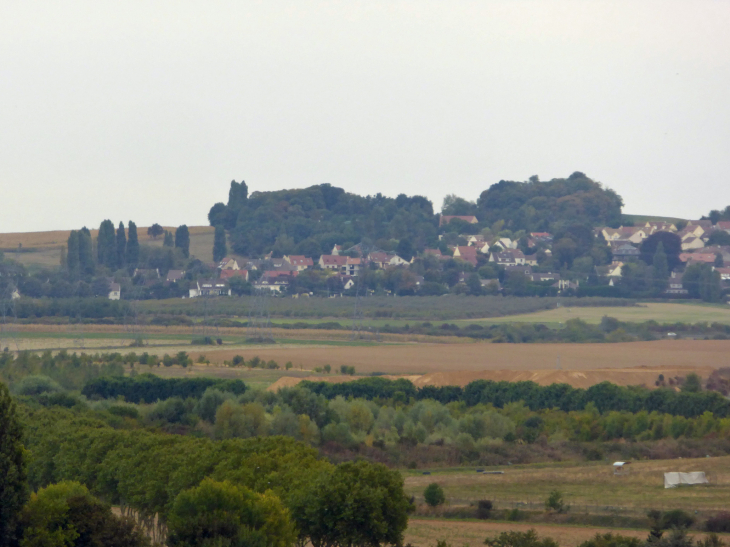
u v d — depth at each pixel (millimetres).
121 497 181875
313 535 144625
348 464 154000
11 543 122688
